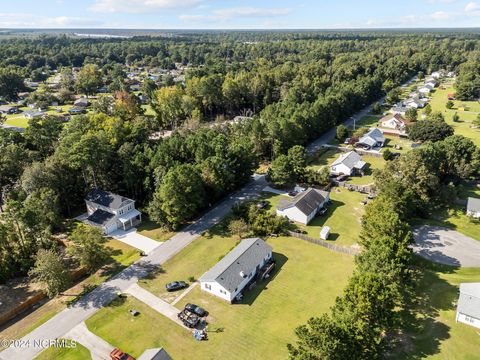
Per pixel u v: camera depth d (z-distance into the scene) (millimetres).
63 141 70688
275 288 48438
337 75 171375
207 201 69312
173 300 46219
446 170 78750
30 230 54094
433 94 175000
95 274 51469
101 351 38750
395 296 41688
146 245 58344
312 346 31609
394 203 58688
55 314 44156
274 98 145500
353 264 53156
